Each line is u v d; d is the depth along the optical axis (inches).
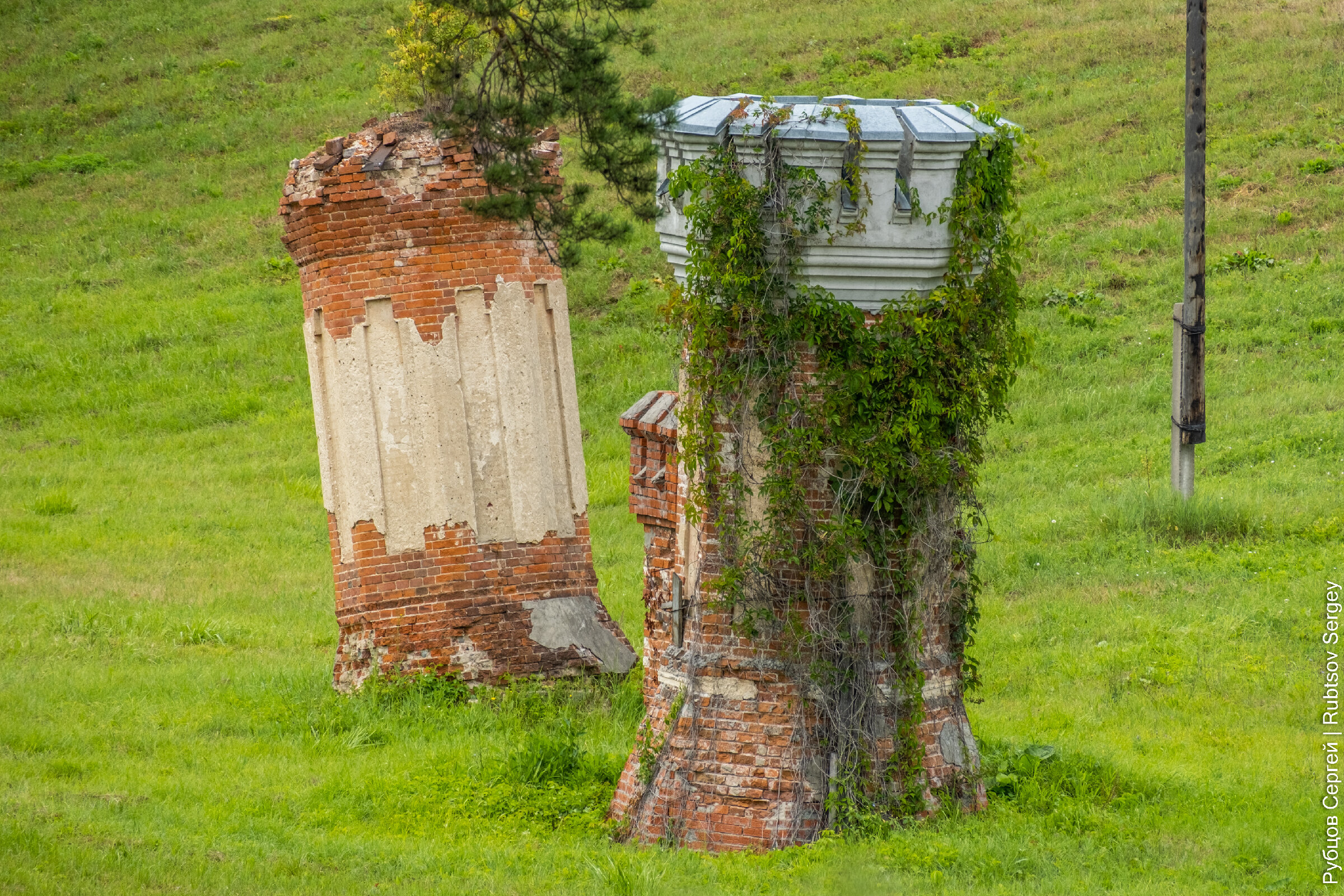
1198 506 2306.8
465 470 1863.9
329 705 1761.8
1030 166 3991.1
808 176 1203.9
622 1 1599.4
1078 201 3809.1
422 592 1850.4
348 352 1844.2
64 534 2650.1
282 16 5669.3
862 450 1226.6
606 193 4121.6
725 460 1254.3
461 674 1849.2
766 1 5428.2
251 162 4670.3
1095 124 4153.5
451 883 1156.5
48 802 1344.7
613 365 3403.1
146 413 3412.9
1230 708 1675.7
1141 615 1995.6
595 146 1485.0
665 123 1251.8
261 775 1494.8
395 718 1736.0
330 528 1882.4
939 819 1278.3
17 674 1846.7
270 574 2464.3
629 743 1614.2
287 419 3366.1
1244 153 3890.3
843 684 1259.8
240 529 2748.5
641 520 1515.7
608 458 3041.3
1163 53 4539.9
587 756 1514.5
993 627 2011.6
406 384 1849.2
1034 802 1338.6
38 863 1141.7
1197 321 2352.4
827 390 1232.2
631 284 3730.3
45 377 3590.1
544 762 1486.2
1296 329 3152.1
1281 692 1706.4
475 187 1843.0
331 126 4781.0
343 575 1867.6
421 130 1850.4
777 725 1266.0
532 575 1892.2
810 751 1264.8
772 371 1225.4
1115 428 2861.7
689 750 1278.3
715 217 1213.7
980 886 1151.6
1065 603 2076.8
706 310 1234.6
